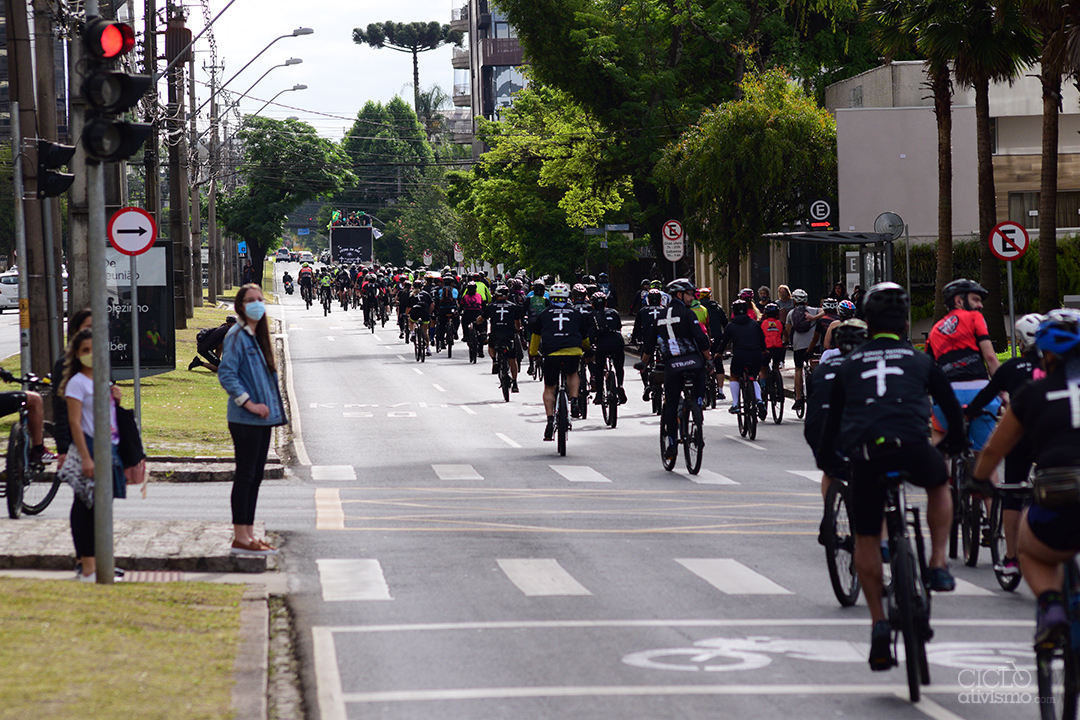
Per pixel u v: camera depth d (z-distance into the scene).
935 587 15.38
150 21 76.56
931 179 88.06
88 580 21.09
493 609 19.97
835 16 110.06
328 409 59.94
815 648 17.34
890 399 15.37
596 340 51.53
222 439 45.34
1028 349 20.02
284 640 17.95
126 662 15.01
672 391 37.78
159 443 43.75
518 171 148.12
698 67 112.88
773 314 52.19
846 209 87.94
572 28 111.62
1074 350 12.79
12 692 13.20
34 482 29.72
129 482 21.94
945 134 73.00
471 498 33.19
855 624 18.84
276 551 23.80
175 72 102.50
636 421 53.66
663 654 17.02
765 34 115.38
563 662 16.59
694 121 109.00
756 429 48.56
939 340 24.19
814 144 91.31
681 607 20.09
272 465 39.38
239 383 23.31
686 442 37.94
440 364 86.19
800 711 14.27
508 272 169.75
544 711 14.33
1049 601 12.31
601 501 32.41
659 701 14.72
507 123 151.00
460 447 45.66
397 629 18.59
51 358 46.94
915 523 16.80
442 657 16.91
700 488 34.69
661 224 118.44
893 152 87.94
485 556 24.78
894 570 15.15
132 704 13.21
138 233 39.16
